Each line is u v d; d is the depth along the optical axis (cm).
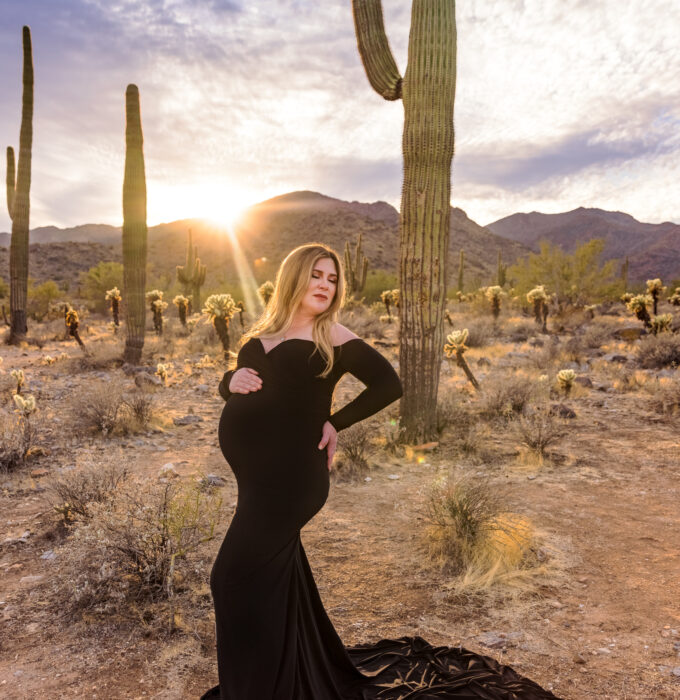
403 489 586
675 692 274
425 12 657
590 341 1709
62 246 12531
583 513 518
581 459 681
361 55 744
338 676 269
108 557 374
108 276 4116
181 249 17238
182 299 2339
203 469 644
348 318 2086
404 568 415
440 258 702
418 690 261
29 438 669
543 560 423
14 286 1928
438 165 680
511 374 1140
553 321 2438
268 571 221
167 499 412
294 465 226
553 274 3297
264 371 234
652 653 308
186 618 345
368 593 382
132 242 1371
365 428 706
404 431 733
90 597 364
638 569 410
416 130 675
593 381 1167
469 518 436
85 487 481
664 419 861
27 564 418
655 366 1309
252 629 217
